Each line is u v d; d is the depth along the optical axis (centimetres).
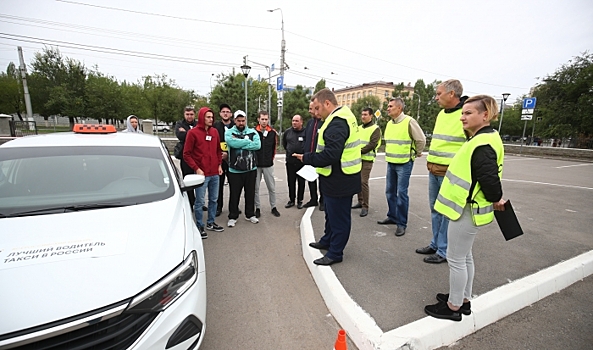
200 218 429
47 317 137
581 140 2289
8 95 2861
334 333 235
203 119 414
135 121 650
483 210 211
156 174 272
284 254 380
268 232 458
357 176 302
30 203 217
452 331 224
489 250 372
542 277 292
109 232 190
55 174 243
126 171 263
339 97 7919
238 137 455
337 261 325
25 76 2145
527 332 234
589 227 472
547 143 2964
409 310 244
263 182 851
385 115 2614
